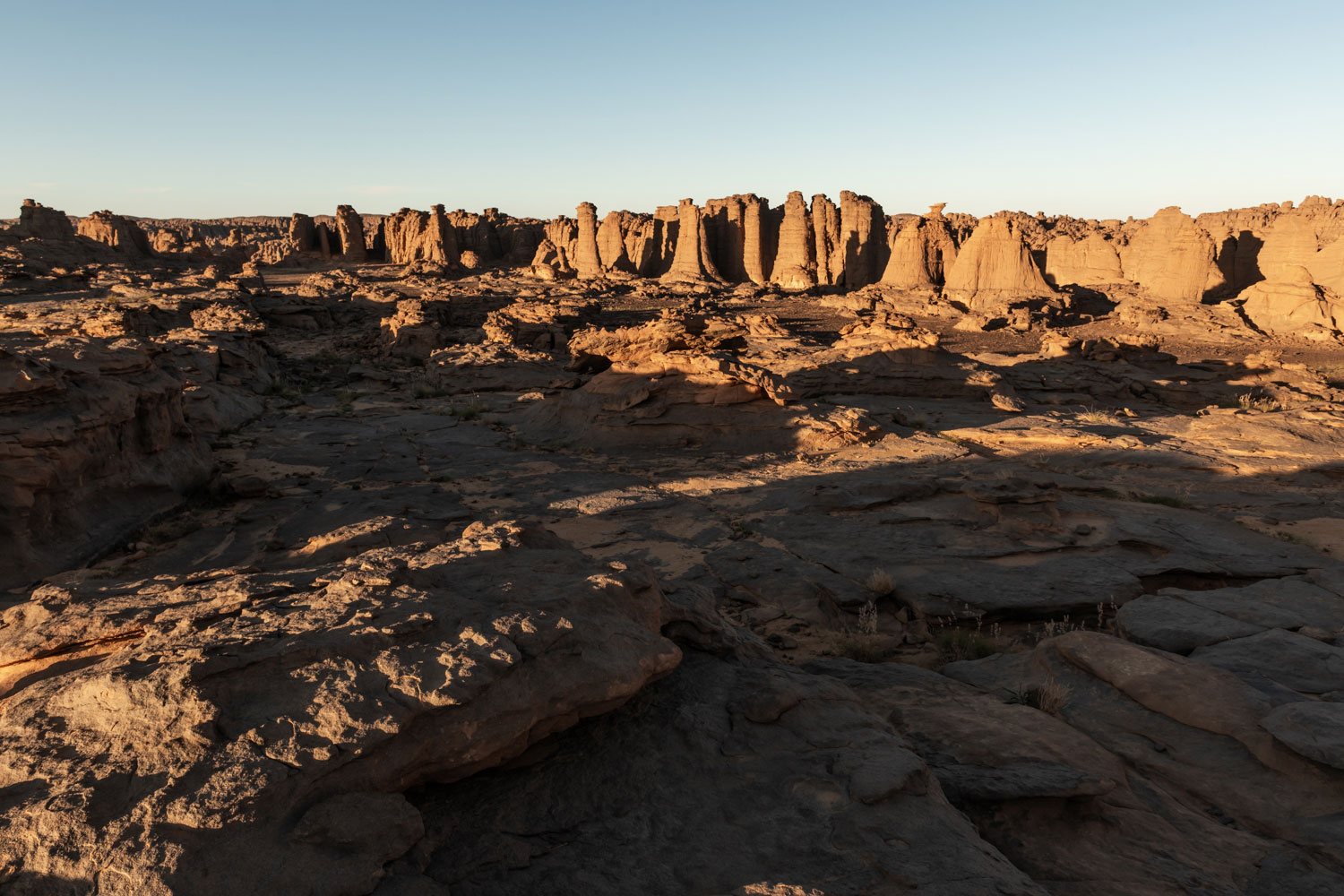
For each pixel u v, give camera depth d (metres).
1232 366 49.31
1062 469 24.69
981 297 99.56
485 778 5.89
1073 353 53.00
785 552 15.75
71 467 15.53
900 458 25.12
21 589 13.37
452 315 70.44
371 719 5.13
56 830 4.31
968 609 12.77
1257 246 102.00
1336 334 77.56
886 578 13.67
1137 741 7.65
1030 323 83.50
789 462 24.73
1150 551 15.59
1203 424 30.09
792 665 9.12
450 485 21.52
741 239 136.38
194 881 4.14
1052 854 5.71
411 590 6.71
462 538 8.88
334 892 4.36
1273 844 5.99
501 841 5.19
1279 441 26.95
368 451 25.50
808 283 124.56
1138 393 42.88
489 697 5.66
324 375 46.59
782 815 5.56
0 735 5.05
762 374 27.73
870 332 43.88
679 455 25.89
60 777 4.68
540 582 7.41
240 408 31.11
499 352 43.66
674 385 27.81
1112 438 27.89
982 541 15.95
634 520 18.36
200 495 19.78
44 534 14.66
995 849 5.39
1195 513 19.06
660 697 7.11
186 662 5.29
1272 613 11.28
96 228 119.19
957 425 31.30
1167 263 96.56
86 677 5.46
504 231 163.38
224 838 4.35
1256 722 7.45
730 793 5.83
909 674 9.31
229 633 5.80
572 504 19.45
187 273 97.69
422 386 40.72
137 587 7.32
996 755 7.01
